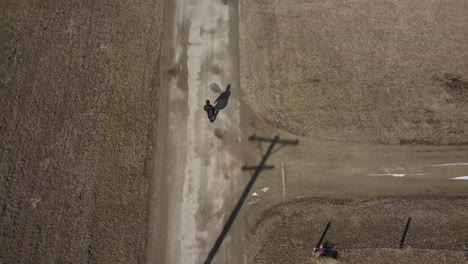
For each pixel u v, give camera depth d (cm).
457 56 1883
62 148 1688
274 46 1908
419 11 1995
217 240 1556
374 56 1884
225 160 1681
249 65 1862
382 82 1828
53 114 1753
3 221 1557
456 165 1664
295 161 1681
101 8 1988
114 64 1856
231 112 1766
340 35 1936
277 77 1839
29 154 1675
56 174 1642
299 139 1719
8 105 1769
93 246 1530
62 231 1550
